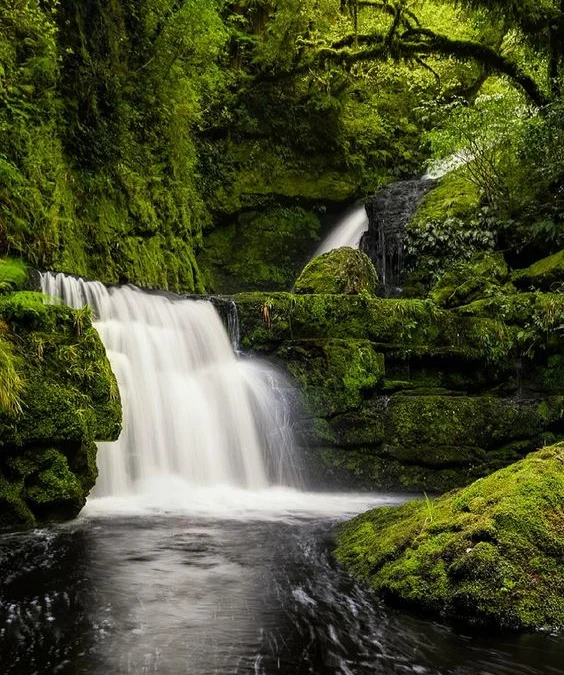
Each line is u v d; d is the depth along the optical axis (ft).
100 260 33.32
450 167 44.39
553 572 9.93
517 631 9.32
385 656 8.55
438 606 9.91
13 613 9.96
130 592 10.96
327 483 25.29
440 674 8.04
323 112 57.21
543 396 27.48
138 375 22.66
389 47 47.11
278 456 25.07
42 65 28.40
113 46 37.06
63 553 13.41
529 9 36.11
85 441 17.34
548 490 11.07
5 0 25.58
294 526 16.43
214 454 23.39
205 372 25.40
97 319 24.17
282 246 55.06
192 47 41.29
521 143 34.50
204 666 8.21
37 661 8.29
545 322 27.55
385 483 25.46
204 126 53.36
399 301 28.73
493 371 28.09
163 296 27.32
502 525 10.48
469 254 36.99
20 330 17.67
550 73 38.01
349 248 34.86
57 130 31.27
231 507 19.66
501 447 26.61
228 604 10.40
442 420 26.27
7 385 15.72
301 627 9.49
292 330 27.81
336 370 26.43
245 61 55.83
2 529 15.61
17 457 16.22
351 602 10.48
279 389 26.12
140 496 20.52
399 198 45.68
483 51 43.32
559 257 32.37
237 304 27.73
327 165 58.08
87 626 9.47
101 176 34.81
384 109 63.62
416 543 11.27
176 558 13.05
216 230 53.52
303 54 53.11
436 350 27.73
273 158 56.24
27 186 27.22
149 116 41.24
